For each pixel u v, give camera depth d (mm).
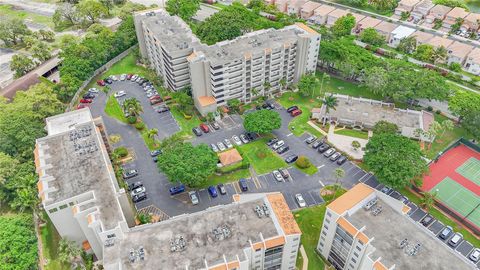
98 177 114625
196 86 161750
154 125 161875
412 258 91500
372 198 105812
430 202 122500
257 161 144250
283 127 159500
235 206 105000
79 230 113938
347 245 100688
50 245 118562
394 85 163500
